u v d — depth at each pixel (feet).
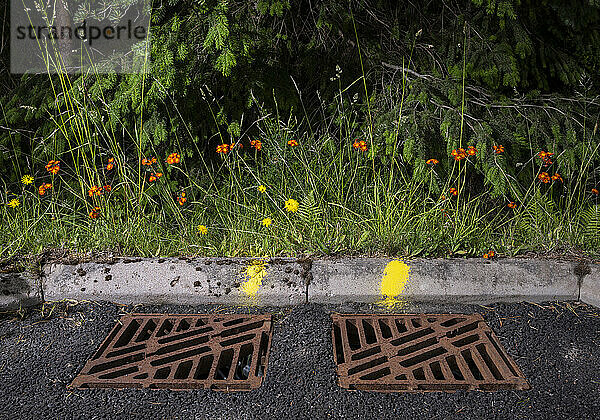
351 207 14.32
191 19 14.69
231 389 9.23
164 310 11.63
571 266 12.07
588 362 9.88
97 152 16.38
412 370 9.63
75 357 10.05
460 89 15.96
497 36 17.08
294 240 13.14
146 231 13.44
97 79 14.84
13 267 12.01
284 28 17.98
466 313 11.44
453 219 13.84
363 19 18.34
